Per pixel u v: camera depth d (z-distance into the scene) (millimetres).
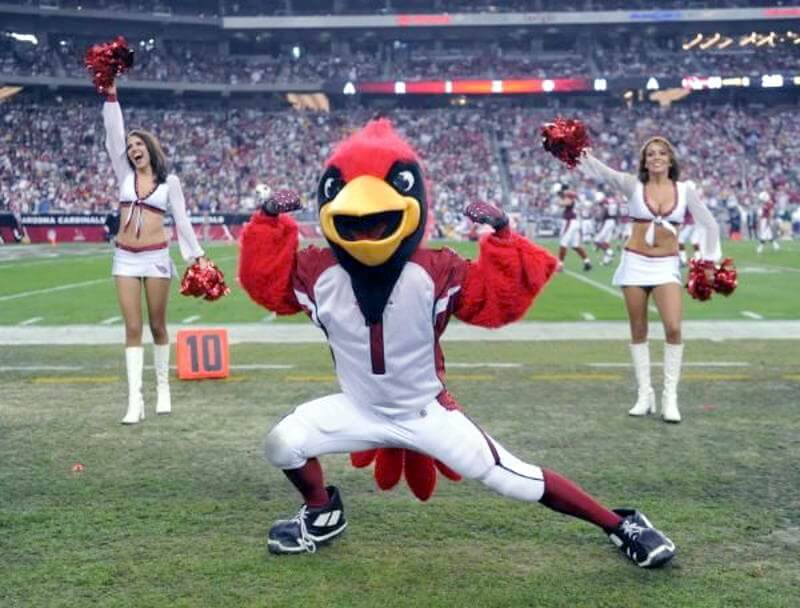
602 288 15586
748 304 13016
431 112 47594
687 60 48656
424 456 3527
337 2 49156
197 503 4254
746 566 3451
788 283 16219
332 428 3424
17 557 3561
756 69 47188
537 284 3158
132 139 5832
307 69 49000
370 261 3012
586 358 8500
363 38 50281
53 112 43750
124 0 47781
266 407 6438
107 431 5719
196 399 6734
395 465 3574
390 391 3309
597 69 47906
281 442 3416
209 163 43125
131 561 3514
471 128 45812
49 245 32906
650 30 49469
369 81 46406
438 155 43500
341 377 3436
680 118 46594
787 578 3332
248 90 47062
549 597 3164
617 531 3482
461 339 9805
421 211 3080
